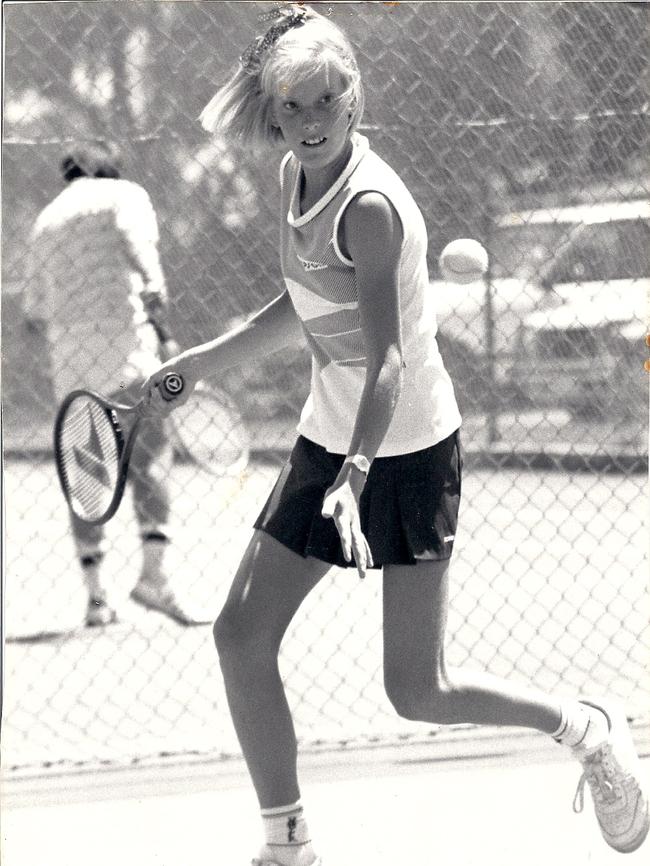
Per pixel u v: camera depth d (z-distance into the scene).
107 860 5.61
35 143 8.26
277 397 9.72
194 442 8.59
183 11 7.99
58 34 8.02
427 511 4.94
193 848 5.75
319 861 5.10
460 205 8.04
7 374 9.66
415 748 6.89
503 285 8.52
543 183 8.11
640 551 10.74
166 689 7.82
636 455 9.21
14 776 6.49
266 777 5.03
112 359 8.50
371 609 9.30
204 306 8.28
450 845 5.72
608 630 9.08
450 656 8.44
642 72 8.03
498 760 6.74
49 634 8.66
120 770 6.61
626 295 8.59
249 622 4.99
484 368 9.06
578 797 6.14
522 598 9.73
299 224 4.84
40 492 9.97
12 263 8.74
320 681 8.01
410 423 4.92
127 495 9.57
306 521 5.03
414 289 4.90
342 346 4.97
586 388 9.05
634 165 8.13
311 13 4.87
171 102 8.09
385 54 7.83
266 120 4.99
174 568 8.90
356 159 4.75
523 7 7.90
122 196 8.19
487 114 7.96
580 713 5.39
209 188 8.16
